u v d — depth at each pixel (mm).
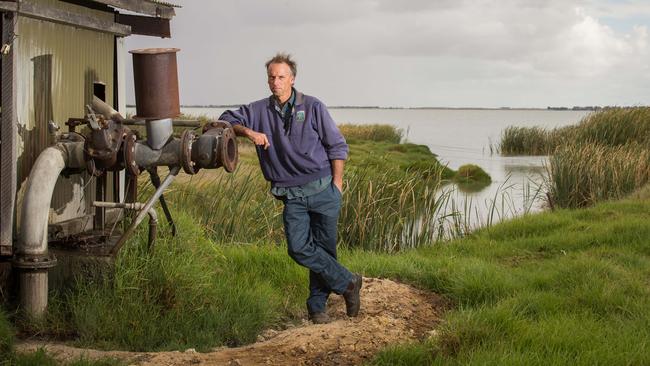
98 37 7008
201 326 5723
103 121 5477
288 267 7285
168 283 5762
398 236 11203
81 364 4438
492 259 9156
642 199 14156
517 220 11836
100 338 5332
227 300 5980
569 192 16328
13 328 5168
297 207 5500
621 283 6938
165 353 4883
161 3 7480
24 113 5809
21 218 5414
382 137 47719
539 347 4988
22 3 5527
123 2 6891
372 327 5594
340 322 5773
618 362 4789
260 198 11352
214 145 5461
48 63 6117
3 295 5684
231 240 9539
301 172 5449
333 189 5539
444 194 12492
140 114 5539
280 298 6719
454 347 5066
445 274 7273
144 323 5445
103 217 6707
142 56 5453
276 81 5352
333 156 5496
